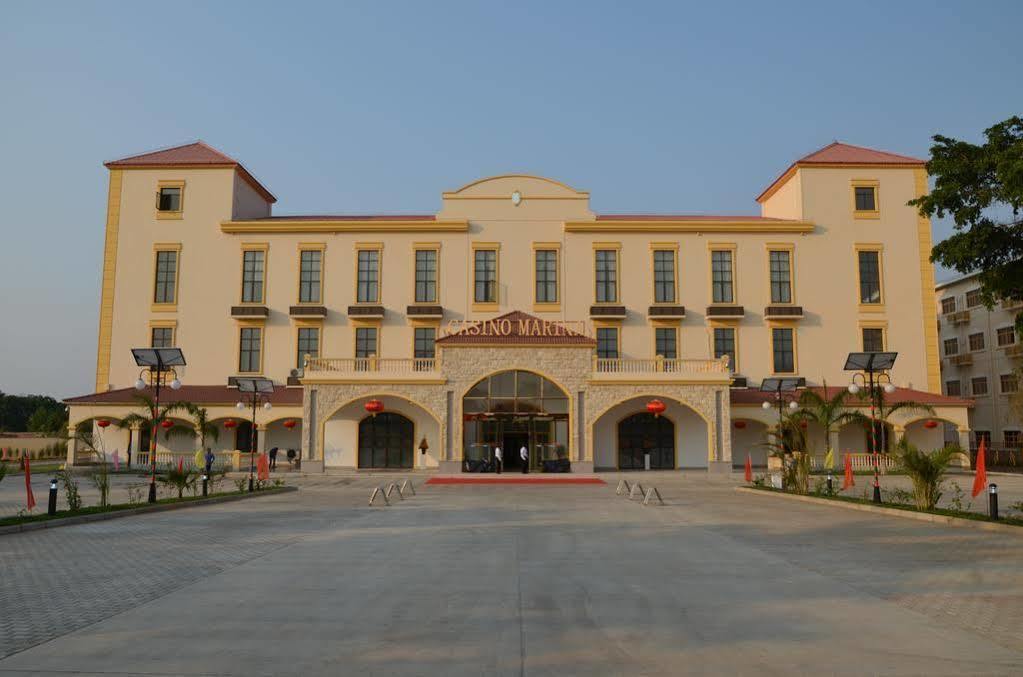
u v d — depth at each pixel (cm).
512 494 2842
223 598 985
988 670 689
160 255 4938
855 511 2194
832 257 4975
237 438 4656
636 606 941
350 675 673
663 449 4538
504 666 698
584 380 4212
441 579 1116
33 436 5991
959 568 1217
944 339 6278
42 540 1547
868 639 792
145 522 1888
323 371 4269
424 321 4878
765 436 4562
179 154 5150
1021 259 1898
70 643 774
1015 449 5259
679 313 4847
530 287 4934
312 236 4962
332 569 1202
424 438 4478
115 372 4812
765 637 799
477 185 5025
